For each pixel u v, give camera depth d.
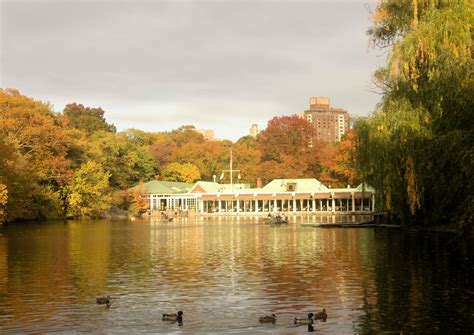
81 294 25.62
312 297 24.47
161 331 19.34
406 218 55.28
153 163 171.62
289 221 93.44
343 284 27.31
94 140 138.38
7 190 73.12
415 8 44.53
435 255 37.34
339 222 88.00
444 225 54.75
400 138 44.66
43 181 106.06
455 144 33.09
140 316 21.44
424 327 19.22
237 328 19.62
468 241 44.09
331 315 21.20
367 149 50.81
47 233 66.00
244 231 68.25
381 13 50.22
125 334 19.02
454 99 34.56
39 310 22.48
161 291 26.27
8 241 53.84
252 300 24.11
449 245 43.22
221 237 58.31
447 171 36.25
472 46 38.00
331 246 45.28
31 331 19.44
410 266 32.53
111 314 21.78
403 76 42.69
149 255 40.91
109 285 27.92
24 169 86.62
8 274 31.55
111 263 36.25
